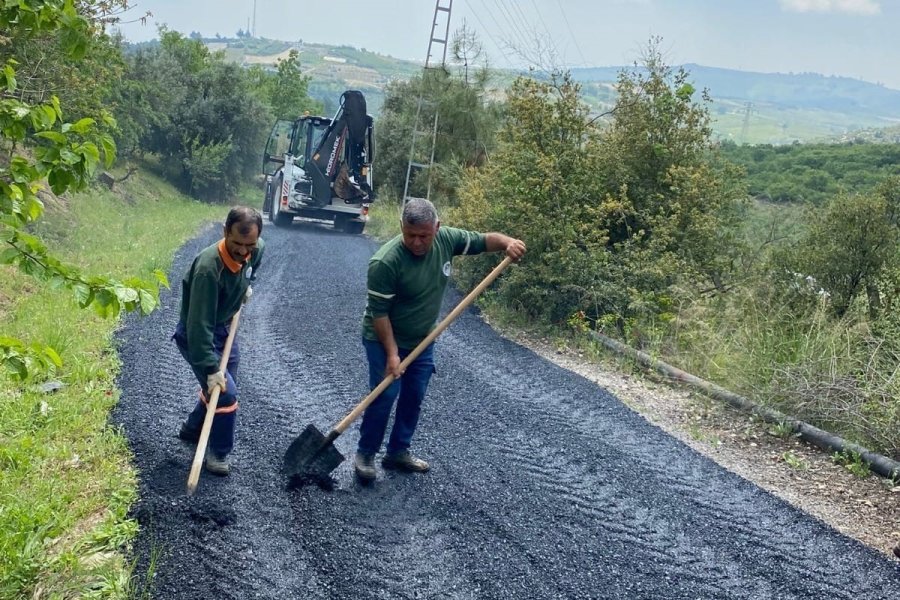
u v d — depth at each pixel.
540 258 10.37
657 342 8.77
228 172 27.98
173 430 5.34
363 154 19.38
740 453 6.19
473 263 11.64
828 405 6.71
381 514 4.50
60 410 5.48
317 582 3.77
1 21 3.07
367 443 4.82
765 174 25.08
